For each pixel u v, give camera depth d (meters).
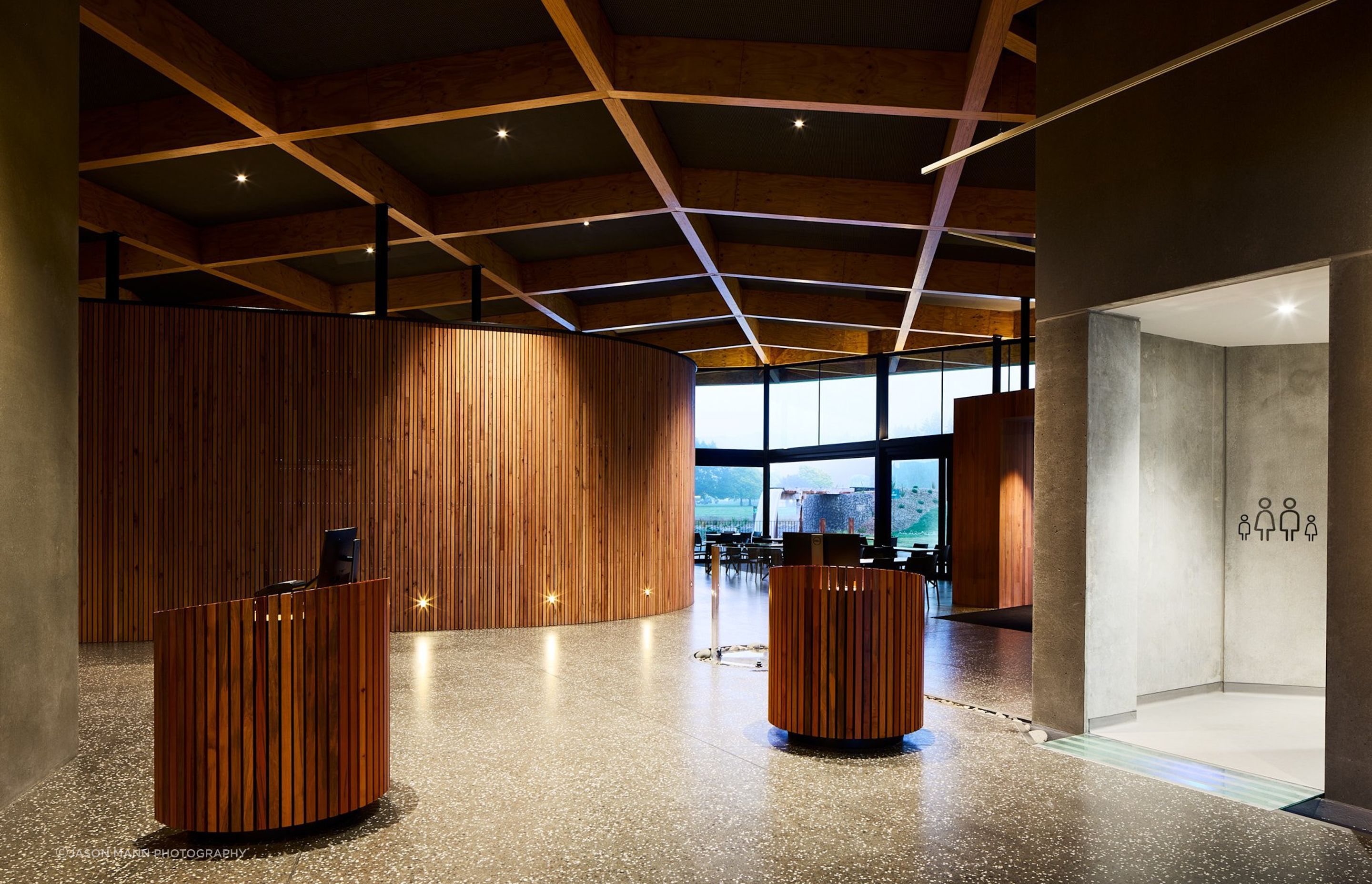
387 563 9.29
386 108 6.96
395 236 9.97
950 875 3.42
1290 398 6.99
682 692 6.56
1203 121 4.90
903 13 6.14
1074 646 5.66
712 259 11.27
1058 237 5.79
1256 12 4.64
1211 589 7.00
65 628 4.82
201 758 3.64
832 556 8.38
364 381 9.27
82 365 8.68
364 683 3.95
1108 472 5.72
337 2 5.98
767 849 3.66
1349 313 4.20
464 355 9.59
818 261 11.75
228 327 8.95
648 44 6.59
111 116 7.38
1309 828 3.96
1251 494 7.05
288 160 8.45
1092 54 5.57
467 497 9.55
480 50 6.79
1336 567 4.26
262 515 8.98
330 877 3.38
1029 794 4.39
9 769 4.19
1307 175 4.39
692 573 12.02
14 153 4.39
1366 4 4.18
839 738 5.04
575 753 5.01
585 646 8.53
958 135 7.24
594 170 9.09
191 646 3.65
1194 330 6.38
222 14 6.09
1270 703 6.61
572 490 10.01
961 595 12.95
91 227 9.06
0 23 4.27
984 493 12.70
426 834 3.81
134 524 8.73
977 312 14.48
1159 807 4.22
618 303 15.27
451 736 5.37
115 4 5.46
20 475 4.37
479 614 9.55
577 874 3.41
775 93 6.62
